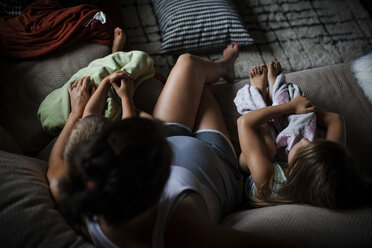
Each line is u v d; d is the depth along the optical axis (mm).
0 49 1143
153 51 1601
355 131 1047
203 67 1045
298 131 893
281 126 970
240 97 1095
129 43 1604
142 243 518
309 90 1138
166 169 426
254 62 1603
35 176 672
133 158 378
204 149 772
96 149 383
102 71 979
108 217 407
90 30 1219
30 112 1062
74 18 1229
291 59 1632
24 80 1112
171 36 1487
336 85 1142
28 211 560
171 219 518
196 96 956
